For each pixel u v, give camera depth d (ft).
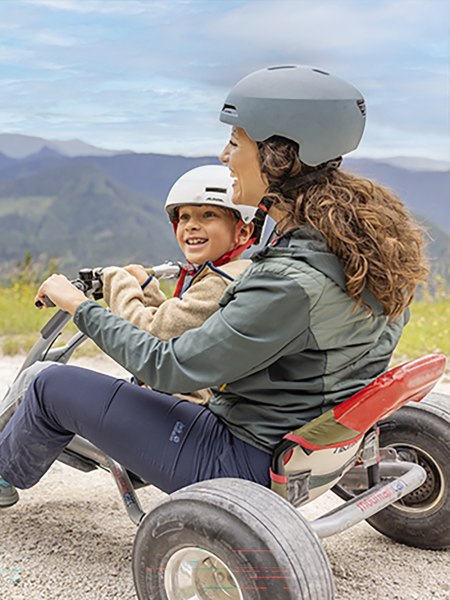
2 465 9.01
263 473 7.42
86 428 8.25
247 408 7.47
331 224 6.79
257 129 7.06
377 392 6.92
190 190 8.44
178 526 6.95
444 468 9.19
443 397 9.53
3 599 8.29
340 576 8.93
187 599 7.29
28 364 9.82
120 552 9.36
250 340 6.87
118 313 8.16
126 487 8.87
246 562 6.59
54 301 7.99
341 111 7.00
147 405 8.05
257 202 7.53
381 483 8.49
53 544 9.49
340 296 6.86
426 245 7.41
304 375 7.18
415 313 24.67
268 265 6.89
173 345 7.25
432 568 9.11
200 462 7.63
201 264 8.62
